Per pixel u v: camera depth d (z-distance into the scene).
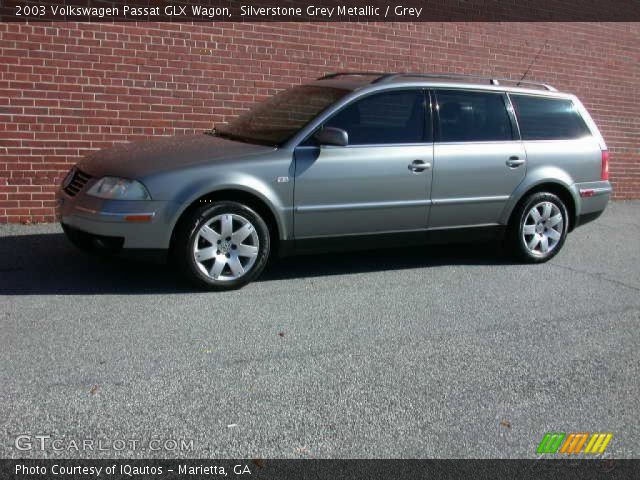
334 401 4.25
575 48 12.16
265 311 5.73
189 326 5.30
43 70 7.88
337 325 5.51
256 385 4.39
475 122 7.23
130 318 5.40
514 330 5.62
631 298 6.64
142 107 8.48
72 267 6.61
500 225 7.41
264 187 6.13
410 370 4.75
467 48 11.05
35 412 3.93
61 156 8.12
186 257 5.94
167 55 8.54
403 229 6.89
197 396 4.21
